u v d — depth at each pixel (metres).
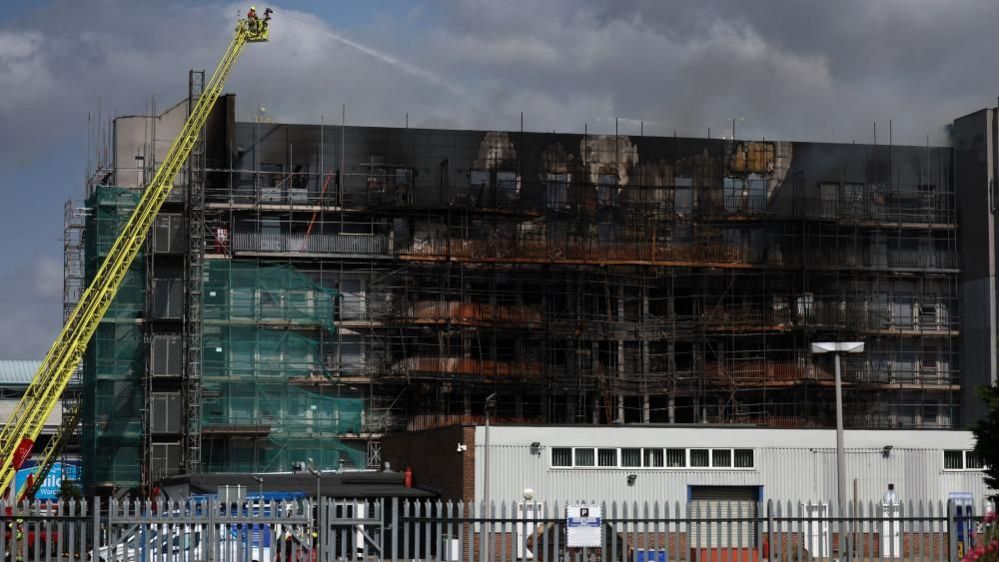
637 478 77.44
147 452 108.81
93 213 112.75
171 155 111.81
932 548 43.19
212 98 116.12
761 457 78.62
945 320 125.88
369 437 113.38
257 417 111.44
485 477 71.62
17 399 147.88
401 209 118.38
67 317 119.88
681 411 121.81
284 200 118.56
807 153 126.31
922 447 79.69
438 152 122.38
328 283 118.19
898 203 126.56
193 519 41.16
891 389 122.12
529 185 122.81
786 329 119.56
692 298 123.06
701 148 125.31
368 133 121.44
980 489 79.62
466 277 119.19
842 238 124.75
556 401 119.38
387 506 73.38
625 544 42.00
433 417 113.44
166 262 111.94
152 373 110.00
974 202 125.25
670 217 122.38
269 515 42.31
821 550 43.41
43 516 41.09
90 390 111.75
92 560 41.25
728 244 122.06
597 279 120.44
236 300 113.31
